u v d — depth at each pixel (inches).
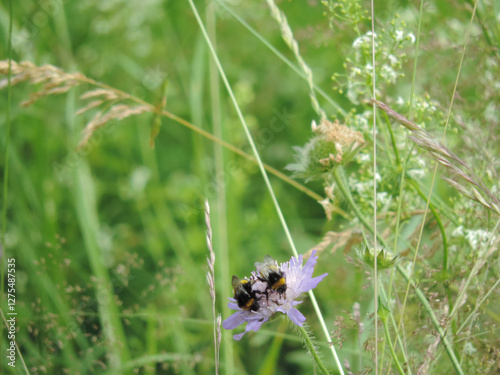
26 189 25.5
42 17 29.2
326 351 20.4
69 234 26.1
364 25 19.9
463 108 19.2
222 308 22.2
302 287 15.2
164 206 28.0
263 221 27.7
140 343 21.9
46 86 19.1
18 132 28.6
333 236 18.1
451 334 16.8
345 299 21.6
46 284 21.5
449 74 21.7
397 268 16.8
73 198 26.1
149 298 22.4
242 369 22.0
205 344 22.1
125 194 28.9
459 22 21.6
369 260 15.6
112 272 24.3
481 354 16.8
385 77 18.2
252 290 15.2
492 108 19.0
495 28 19.8
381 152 19.1
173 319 20.9
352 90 18.8
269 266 15.3
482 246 16.9
